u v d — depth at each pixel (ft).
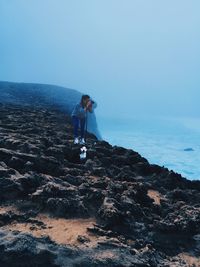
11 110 56.24
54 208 18.21
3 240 13.84
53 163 24.61
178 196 23.88
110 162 30.09
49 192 19.29
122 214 17.87
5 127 37.78
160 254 15.89
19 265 13.15
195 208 20.92
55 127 44.80
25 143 27.53
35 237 14.43
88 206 19.04
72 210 18.17
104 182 22.66
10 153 24.13
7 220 16.81
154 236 17.29
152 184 26.58
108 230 16.96
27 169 22.97
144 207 20.56
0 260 13.12
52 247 14.05
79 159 29.78
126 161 30.81
